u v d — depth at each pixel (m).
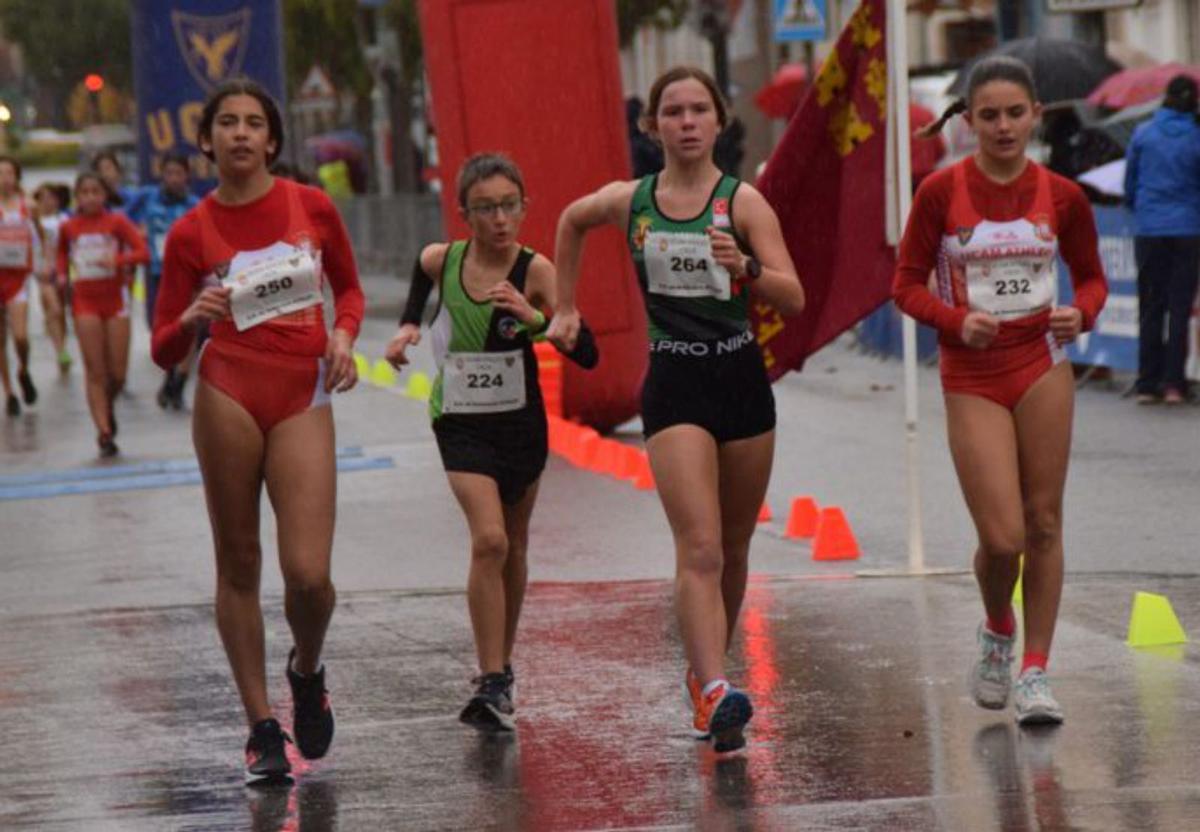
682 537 18.31
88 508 37.31
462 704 21.34
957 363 19.33
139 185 64.56
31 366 69.69
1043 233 19.08
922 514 33.78
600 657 23.33
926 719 19.72
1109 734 18.80
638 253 18.52
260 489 18.27
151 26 63.34
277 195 18.12
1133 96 52.81
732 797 17.16
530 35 44.47
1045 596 19.53
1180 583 26.64
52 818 17.33
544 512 34.31
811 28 59.97
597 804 17.12
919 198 19.31
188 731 20.56
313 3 109.44
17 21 169.25
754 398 18.50
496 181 20.48
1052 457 19.31
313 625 18.27
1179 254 45.44
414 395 54.59
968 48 91.94
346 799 17.67
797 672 22.06
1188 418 43.75
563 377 44.53
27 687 22.92
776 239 18.30
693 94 18.30
